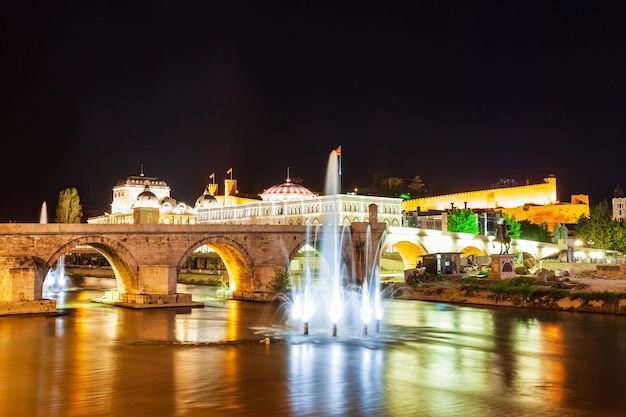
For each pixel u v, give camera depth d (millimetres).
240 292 101688
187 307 89500
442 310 86438
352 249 113625
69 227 83875
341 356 55812
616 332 67375
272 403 41375
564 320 75875
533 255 169125
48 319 76375
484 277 110125
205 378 47719
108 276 170375
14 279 79000
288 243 103750
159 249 90562
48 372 49438
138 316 79875
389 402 41719
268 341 62188
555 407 40969
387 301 98438
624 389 45281
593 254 165125
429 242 145875
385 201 182000
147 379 47312
